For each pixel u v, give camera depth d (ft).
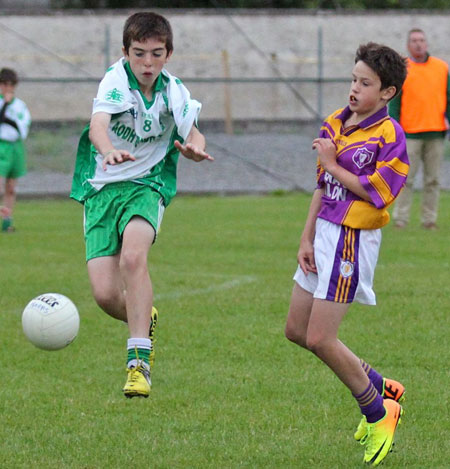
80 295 73.67
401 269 82.89
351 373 38.65
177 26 228.02
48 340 43.52
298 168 170.91
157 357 55.72
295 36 231.50
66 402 47.34
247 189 158.92
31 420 44.57
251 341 58.95
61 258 91.50
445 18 233.35
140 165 44.75
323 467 38.14
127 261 41.37
